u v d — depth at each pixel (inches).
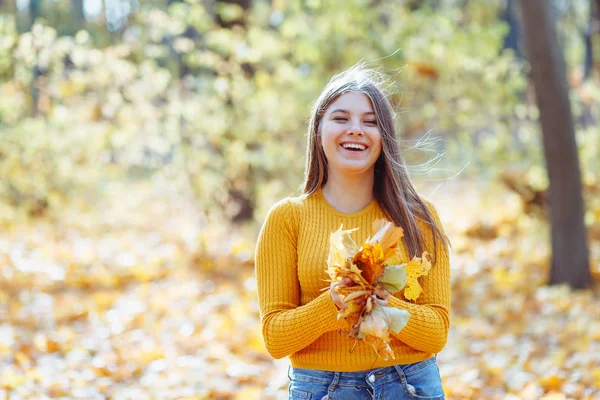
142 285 314.5
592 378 180.9
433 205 104.7
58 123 335.9
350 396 95.7
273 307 97.6
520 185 395.5
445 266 100.3
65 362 209.5
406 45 346.9
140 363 209.5
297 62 358.3
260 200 380.5
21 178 362.0
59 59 330.0
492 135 385.7
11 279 317.4
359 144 99.3
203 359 214.5
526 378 187.2
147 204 542.6
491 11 724.0
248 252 376.2
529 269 324.5
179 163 349.1
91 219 463.2
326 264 97.3
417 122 347.9
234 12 361.4
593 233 375.9
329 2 340.5
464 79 367.2
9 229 423.5
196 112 337.1
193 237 421.7
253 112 342.3
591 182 382.3
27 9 744.3
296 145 349.4
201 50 372.8
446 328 96.7
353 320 88.4
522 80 375.2
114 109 331.0
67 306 270.4
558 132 288.4
